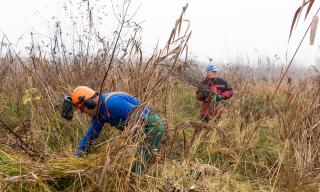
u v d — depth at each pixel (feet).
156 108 13.41
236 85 27.17
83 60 18.30
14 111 16.87
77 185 10.56
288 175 13.41
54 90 17.21
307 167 13.60
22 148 12.05
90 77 17.31
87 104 11.77
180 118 19.95
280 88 24.94
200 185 11.65
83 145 12.39
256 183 13.44
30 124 14.67
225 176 12.77
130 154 10.50
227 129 18.06
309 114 15.60
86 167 10.71
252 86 26.25
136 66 14.29
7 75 18.92
